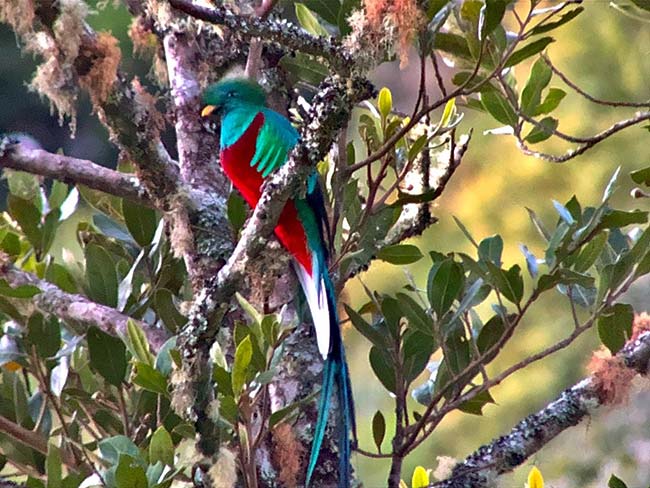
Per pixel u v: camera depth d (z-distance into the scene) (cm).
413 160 699
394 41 611
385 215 739
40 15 648
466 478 687
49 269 806
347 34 708
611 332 703
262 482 690
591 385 713
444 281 696
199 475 653
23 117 1936
